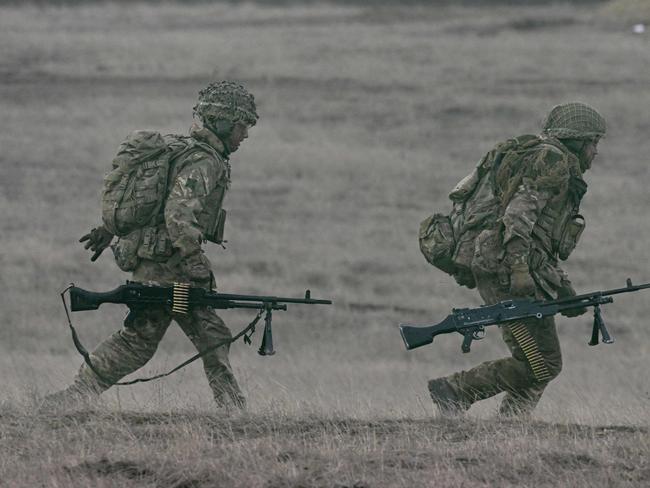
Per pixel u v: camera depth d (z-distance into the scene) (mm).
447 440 22797
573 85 141125
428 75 148000
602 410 27734
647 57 152000
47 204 99250
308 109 133875
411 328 27406
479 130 126188
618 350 66188
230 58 156625
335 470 19984
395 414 25984
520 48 158875
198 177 26906
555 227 28141
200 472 19750
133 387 38312
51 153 116188
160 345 64562
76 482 19312
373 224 96812
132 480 19594
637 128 125750
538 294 28141
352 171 112062
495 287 28172
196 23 185250
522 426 23609
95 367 27219
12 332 65688
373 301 76938
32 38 168500
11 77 146500
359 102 136625
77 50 161625
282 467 19953
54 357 57531
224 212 27875
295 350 64438
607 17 176500
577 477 19969
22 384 37031
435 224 29109
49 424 23406
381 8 198375
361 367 58781
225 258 85562
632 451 21438
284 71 150625
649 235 93938
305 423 23859
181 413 24562
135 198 26875
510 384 28328
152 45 163875
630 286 27391
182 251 26562
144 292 27016
